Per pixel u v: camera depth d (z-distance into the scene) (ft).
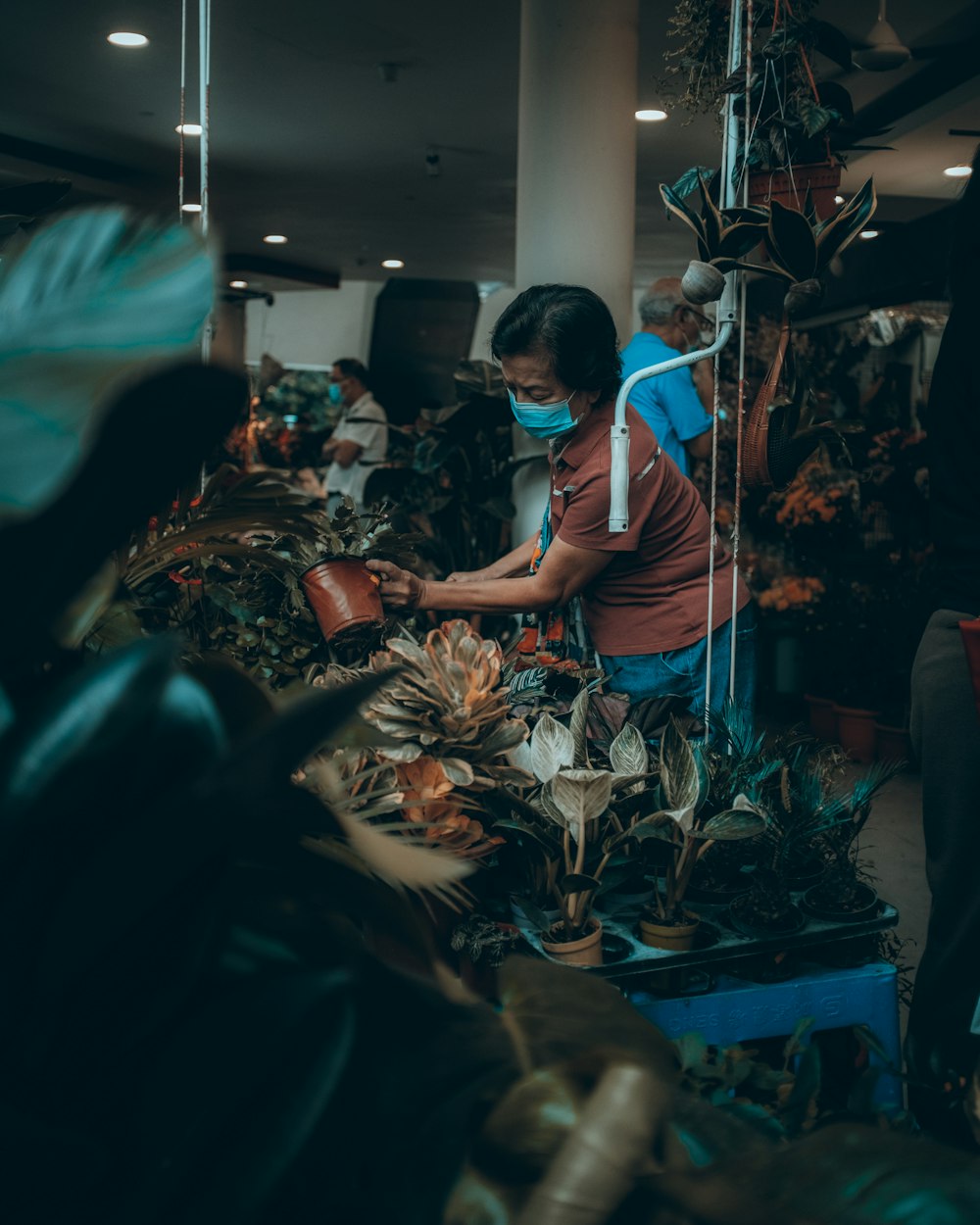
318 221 32.63
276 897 2.10
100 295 1.74
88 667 1.67
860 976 5.45
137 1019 1.71
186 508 4.67
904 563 19.88
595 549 6.66
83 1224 1.68
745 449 6.54
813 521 20.40
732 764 5.85
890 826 14.46
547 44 12.60
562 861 5.26
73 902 1.55
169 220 1.85
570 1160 1.79
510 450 13.98
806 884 5.87
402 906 2.09
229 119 22.68
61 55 19.21
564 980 2.48
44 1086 1.71
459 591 6.58
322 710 1.56
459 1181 1.90
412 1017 2.11
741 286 6.43
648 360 11.57
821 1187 1.83
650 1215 1.83
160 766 1.68
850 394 26.84
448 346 43.06
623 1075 1.90
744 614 7.22
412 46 18.33
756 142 6.61
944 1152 1.87
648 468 6.75
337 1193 1.96
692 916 5.25
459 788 4.90
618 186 12.85
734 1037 5.25
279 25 17.53
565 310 6.44
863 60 14.01
